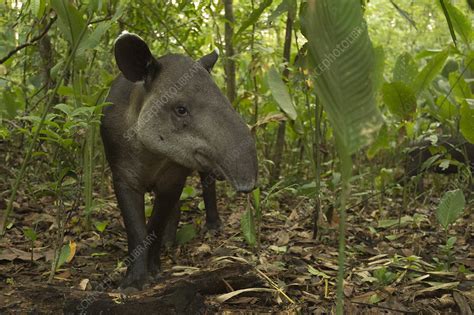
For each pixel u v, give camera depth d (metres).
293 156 6.71
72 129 3.67
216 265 3.63
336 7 1.78
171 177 3.48
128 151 3.39
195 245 4.38
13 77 6.05
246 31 5.34
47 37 4.98
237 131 2.95
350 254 3.90
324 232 4.38
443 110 5.52
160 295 2.83
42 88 4.79
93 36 3.61
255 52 5.08
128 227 3.38
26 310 2.77
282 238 4.22
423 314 2.99
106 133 3.47
